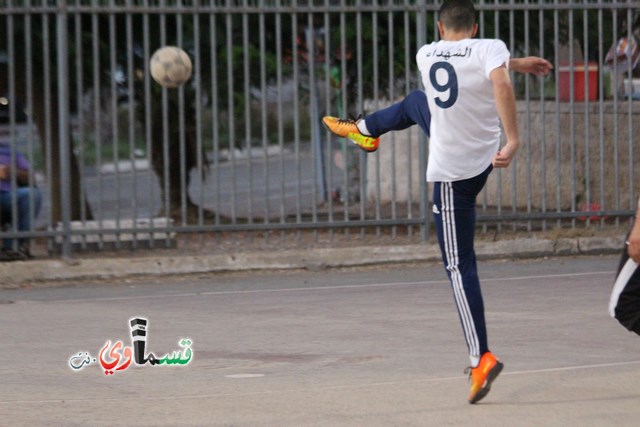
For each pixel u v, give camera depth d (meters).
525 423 21.72
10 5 42.31
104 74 50.09
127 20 43.53
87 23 48.81
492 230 50.25
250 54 49.12
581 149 55.06
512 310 35.22
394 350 29.61
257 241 49.25
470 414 22.47
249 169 44.97
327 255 44.78
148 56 43.88
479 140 22.83
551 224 50.56
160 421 22.41
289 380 26.25
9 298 39.50
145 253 45.16
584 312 34.62
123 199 83.00
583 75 53.66
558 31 47.38
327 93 45.44
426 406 23.22
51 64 48.84
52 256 44.31
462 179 22.84
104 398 24.77
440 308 35.97
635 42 52.75
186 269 43.59
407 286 40.56
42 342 31.58
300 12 45.00
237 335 32.22
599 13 46.97
